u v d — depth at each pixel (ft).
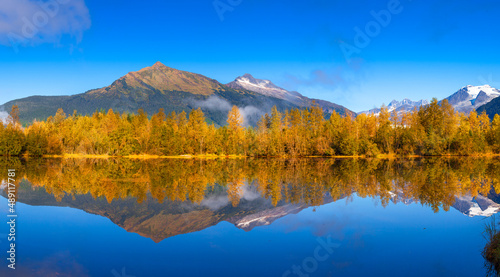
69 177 149.79
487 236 57.26
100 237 60.13
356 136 349.82
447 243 53.88
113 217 75.15
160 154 366.02
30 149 334.44
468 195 98.89
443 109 363.35
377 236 58.39
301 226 65.77
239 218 73.31
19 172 172.14
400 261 46.47
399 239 56.39
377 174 158.51
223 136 379.76
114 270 45.01
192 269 45.21
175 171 183.01
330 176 152.15
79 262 48.14
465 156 326.03
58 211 80.89
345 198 95.30
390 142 337.52
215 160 309.22
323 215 74.79
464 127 352.90
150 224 68.80
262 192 107.86
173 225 68.08
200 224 68.80
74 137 371.76
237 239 58.13
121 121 424.46
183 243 56.44
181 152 374.22
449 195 99.09
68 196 100.42
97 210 82.07
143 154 365.20
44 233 62.59
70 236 60.59
